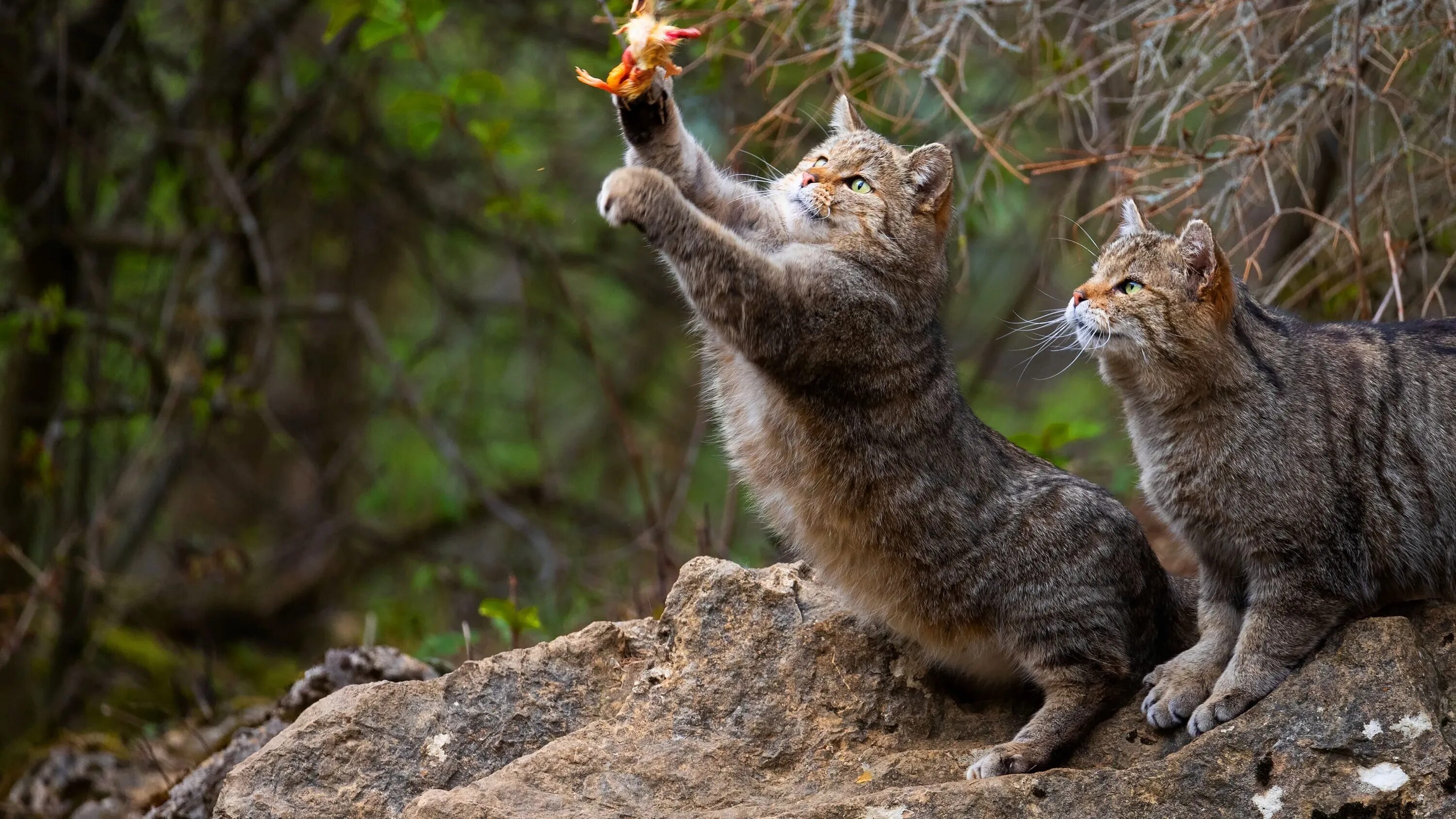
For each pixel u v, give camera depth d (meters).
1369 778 8.76
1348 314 15.48
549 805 9.47
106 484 24.38
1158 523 17.55
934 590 10.79
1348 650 9.23
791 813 8.80
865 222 11.23
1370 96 12.65
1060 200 18.28
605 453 30.33
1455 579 9.87
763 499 11.40
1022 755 9.67
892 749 10.30
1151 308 9.88
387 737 10.28
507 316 29.41
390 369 24.73
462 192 27.84
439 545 28.03
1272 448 9.72
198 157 23.98
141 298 24.91
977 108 19.53
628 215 10.20
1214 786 8.88
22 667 21.75
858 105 15.05
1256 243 17.52
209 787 13.02
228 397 23.20
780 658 10.70
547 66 26.73
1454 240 15.18
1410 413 9.77
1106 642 10.39
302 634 25.58
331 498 28.80
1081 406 25.62
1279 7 15.80
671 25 11.41
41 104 22.55
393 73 25.88
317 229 27.16
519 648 12.76
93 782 16.12
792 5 14.52
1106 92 17.94
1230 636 10.13
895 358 10.93
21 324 21.45
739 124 20.98
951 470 10.85
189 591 25.84
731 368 11.46
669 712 10.41
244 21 25.05
